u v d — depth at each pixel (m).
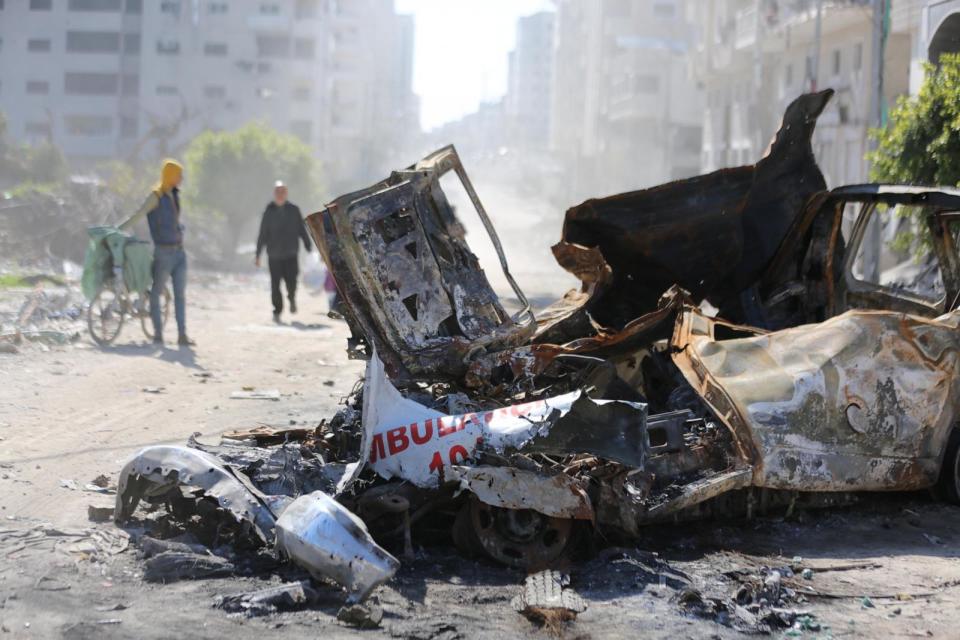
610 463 5.79
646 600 5.17
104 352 13.30
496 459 5.54
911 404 6.84
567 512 5.50
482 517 5.67
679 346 6.81
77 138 87.19
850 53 36.38
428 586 5.26
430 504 5.74
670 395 7.20
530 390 6.53
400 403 5.85
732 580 5.51
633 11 83.19
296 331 17.03
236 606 4.77
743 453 6.24
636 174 76.88
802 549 6.20
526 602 4.91
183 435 8.56
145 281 14.52
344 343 15.61
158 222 14.19
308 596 4.89
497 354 6.54
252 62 87.69
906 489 6.92
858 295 8.63
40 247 31.44
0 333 13.63
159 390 10.70
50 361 12.23
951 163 13.59
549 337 7.41
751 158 47.34
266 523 5.29
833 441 6.52
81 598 4.80
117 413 9.40
